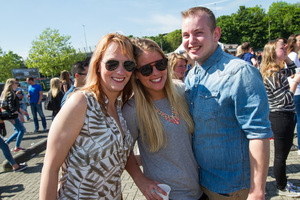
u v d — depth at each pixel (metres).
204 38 1.39
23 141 6.62
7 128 9.27
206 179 1.56
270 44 2.53
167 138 1.54
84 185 1.22
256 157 1.23
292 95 2.41
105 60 1.31
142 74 1.55
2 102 5.07
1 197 3.46
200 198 1.64
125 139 1.45
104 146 1.23
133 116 1.62
